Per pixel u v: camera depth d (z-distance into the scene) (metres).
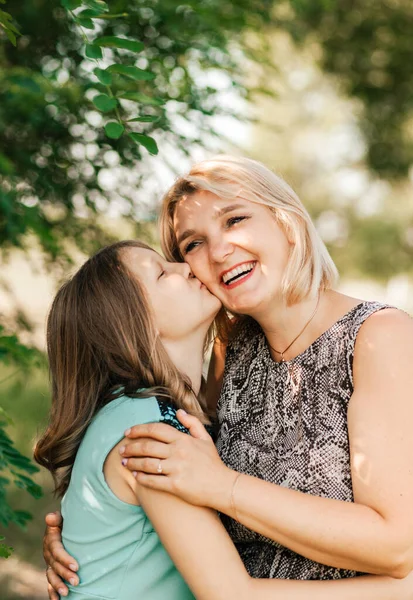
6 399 3.70
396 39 8.10
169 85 3.48
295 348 2.14
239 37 3.86
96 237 4.06
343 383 2.00
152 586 1.94
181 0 3.21
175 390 2.10
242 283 2.12
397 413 1.87
